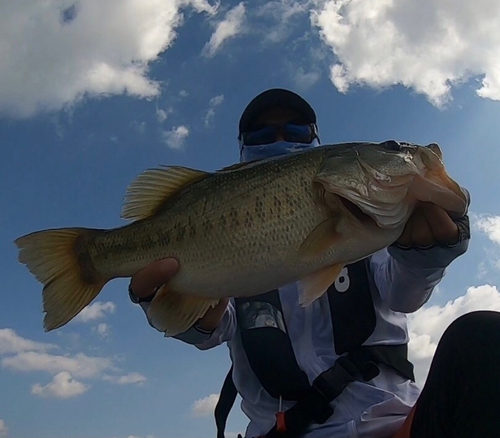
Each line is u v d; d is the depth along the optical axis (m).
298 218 0.64
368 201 0.62
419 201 0.62
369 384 0.75
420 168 0.62
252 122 1.01
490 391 0.53
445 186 0.61
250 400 0.81
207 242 0.66
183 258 0.67
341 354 0.77
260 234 0.64
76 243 0.73
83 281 0.72
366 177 0.62
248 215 0.65
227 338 0.81
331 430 0.73
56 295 0.72
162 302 0.67
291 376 0.76
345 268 0.80
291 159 0.66
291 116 1.00
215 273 0.65
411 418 0.62
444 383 0.57
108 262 0.71
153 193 0.72
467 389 0.55
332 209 0.63
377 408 0.72
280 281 0.64
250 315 0.80
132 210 0.72
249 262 0.64
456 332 0.58
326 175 0.63
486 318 0.57
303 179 0.64
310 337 0.79
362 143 0.66
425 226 0.62
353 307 0.78
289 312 0.81
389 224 0.62
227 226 0.65
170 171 0.71
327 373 0.75
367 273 0.81
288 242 0.63
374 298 0.80
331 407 0.74
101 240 0.72
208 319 0.73
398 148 0.63
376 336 0.78
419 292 0.72
